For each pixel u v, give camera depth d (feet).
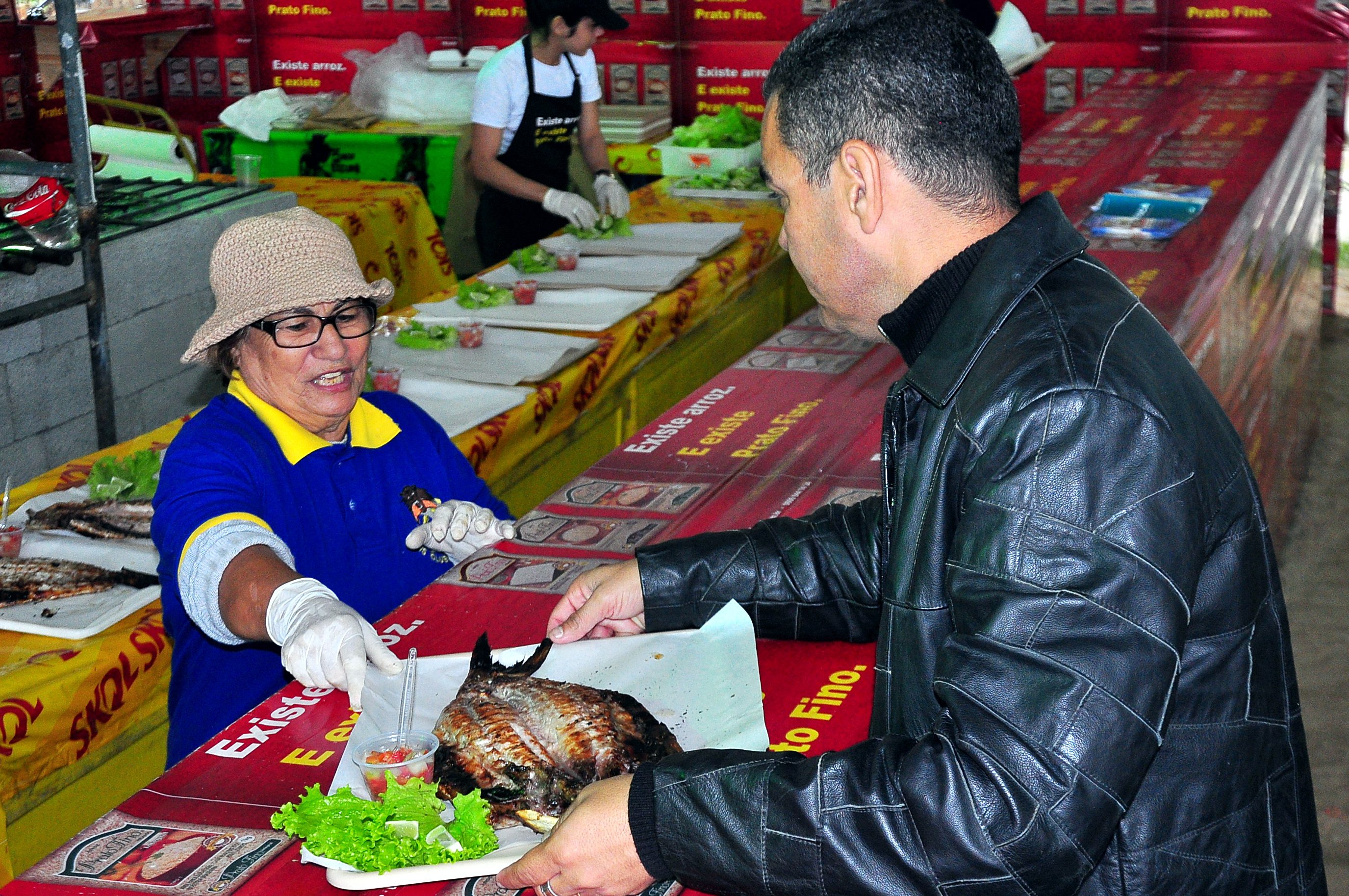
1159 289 9.45
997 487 3.51
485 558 6.90
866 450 8.29
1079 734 3.25
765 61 24.70
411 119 23.43
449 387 10.79
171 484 6.83
